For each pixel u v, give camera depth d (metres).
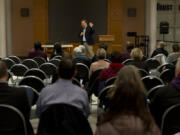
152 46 14.09
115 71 4.66
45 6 15.45
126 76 1.87
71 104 2.72
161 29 15.33
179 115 2.73
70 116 2.55
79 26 15.87
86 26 12.38
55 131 2.53
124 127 1.72
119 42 15.56
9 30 15.61
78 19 15.87
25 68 6.24
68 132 2.53
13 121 2.65
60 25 15.81
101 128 1.75
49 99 2.78
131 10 15.61
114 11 15.39
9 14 15.54
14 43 15.78
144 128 1.71
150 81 4.43
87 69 6.04
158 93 2.93
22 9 15.59
